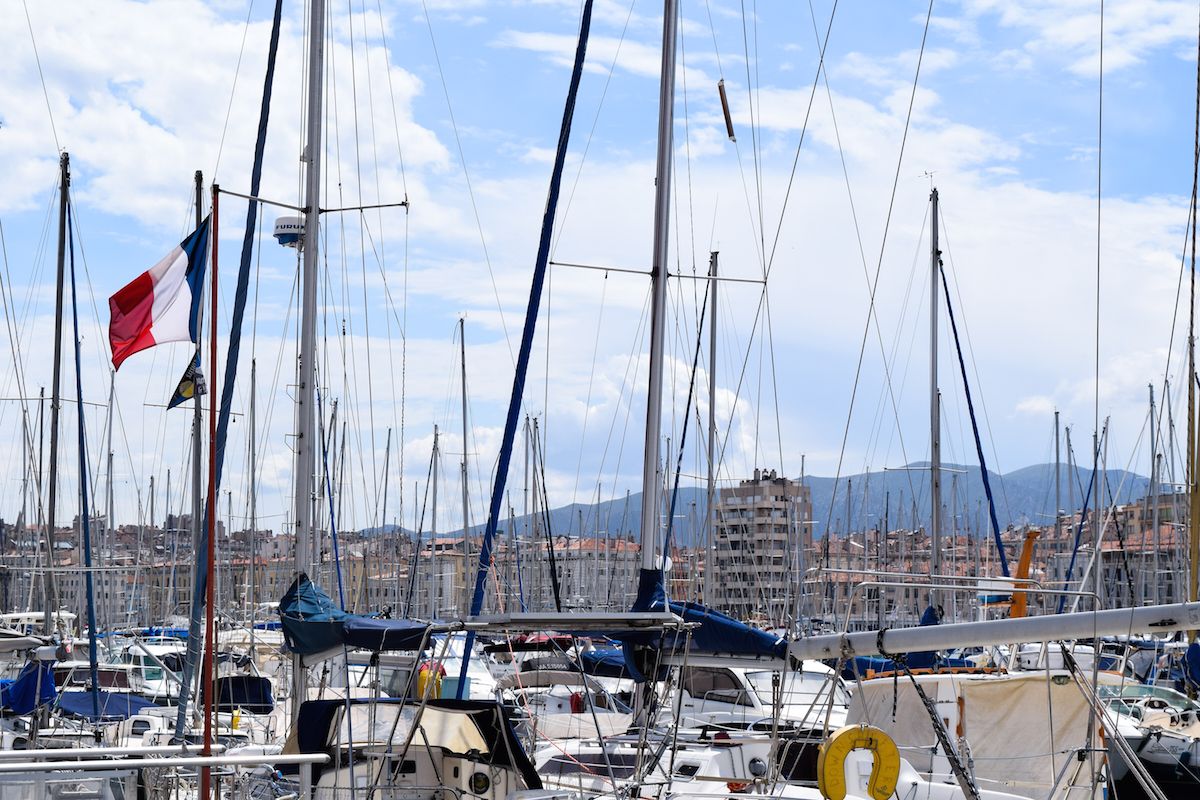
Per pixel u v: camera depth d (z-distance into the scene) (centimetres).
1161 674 4588
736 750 2433
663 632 1889
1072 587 5578
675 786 2223
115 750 1535
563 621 1747
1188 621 1469
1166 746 2350
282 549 8081
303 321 2527
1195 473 2258
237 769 2133
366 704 2045
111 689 3419
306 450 2461
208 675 1764
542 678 3988
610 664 3294
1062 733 2389
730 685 3616
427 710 2048
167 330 2408
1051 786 2350
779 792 2028
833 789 1653
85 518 3331
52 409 3644
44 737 2712
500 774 2019
